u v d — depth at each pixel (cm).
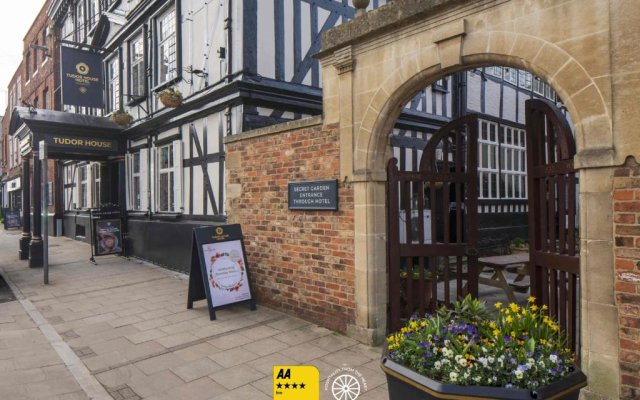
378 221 430
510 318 226
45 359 411
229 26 685
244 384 350
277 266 542
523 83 1094
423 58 378
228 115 690
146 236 963
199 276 574
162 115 863
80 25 1376
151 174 955
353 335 439
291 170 516
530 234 371
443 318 244
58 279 795
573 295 320
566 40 293
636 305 263
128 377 368
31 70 1956
